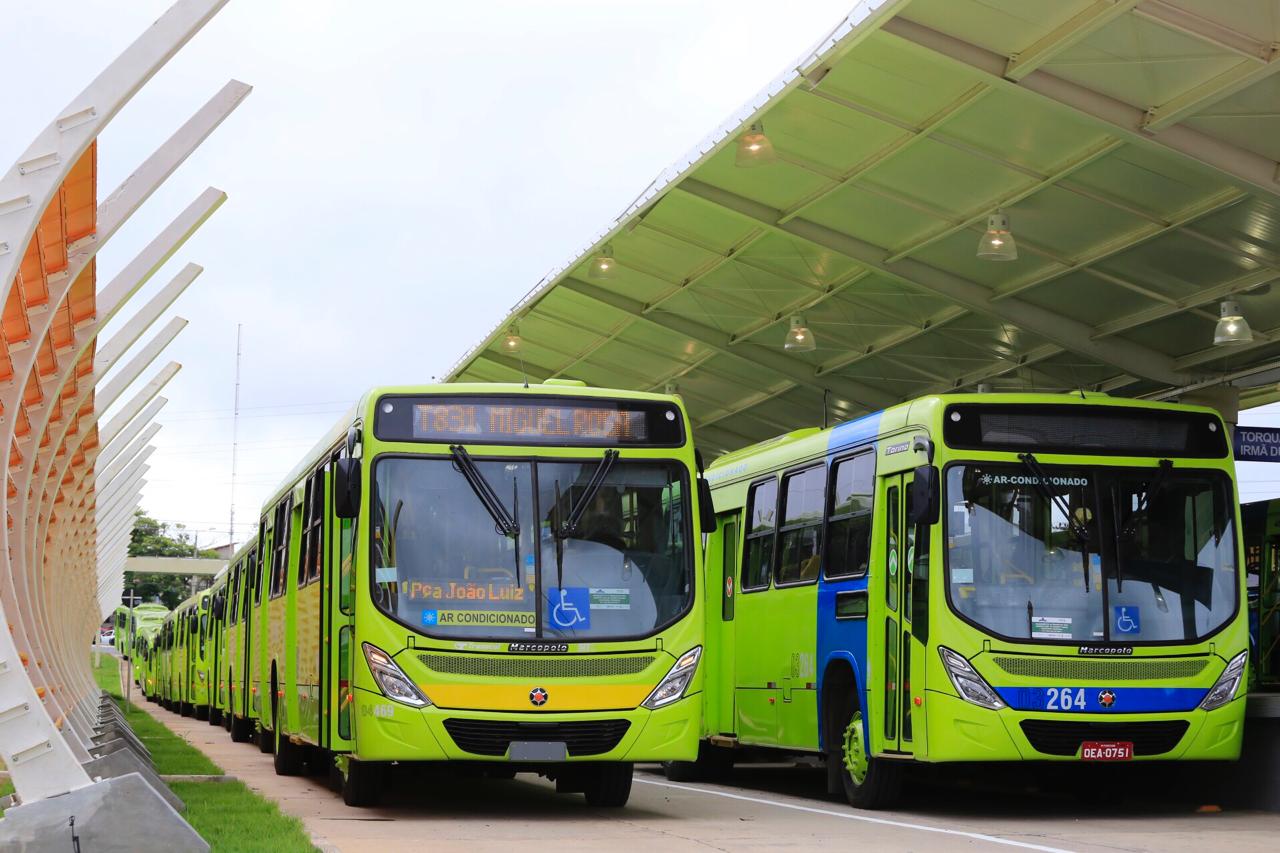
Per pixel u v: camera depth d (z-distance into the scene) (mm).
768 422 34969
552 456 13586
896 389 29344
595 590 13289
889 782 14531
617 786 14398
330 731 14211
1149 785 16203
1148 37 14617
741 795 16844
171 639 54344
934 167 19172
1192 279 20859
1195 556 13844
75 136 10203
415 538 13172
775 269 24344
